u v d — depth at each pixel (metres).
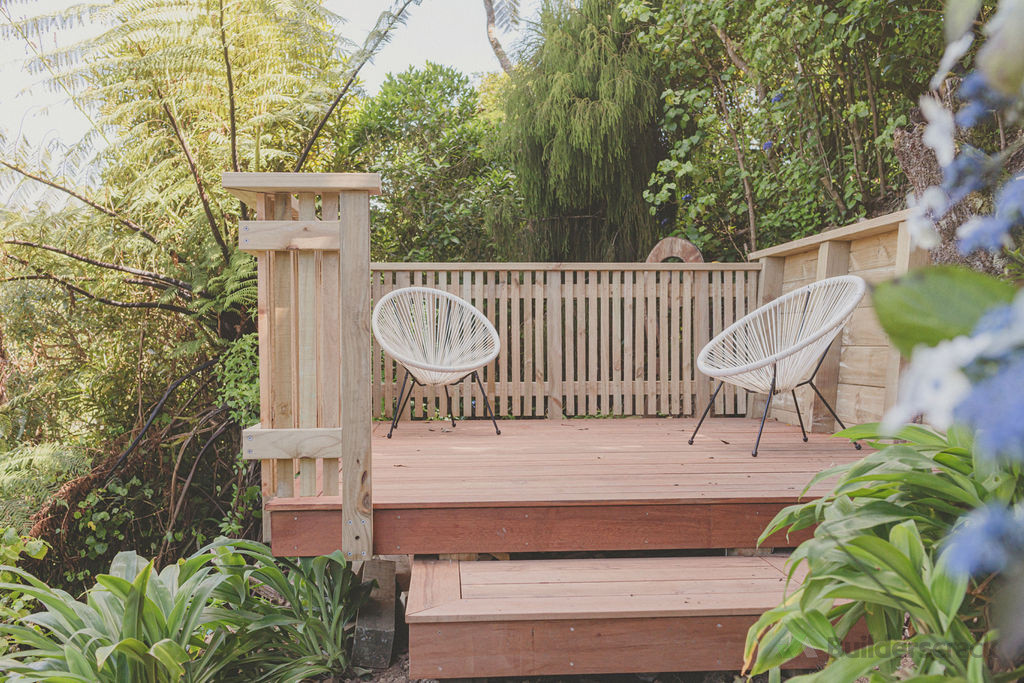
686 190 5.81
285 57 4.47
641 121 5.33
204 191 4.42
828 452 3.23
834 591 1.20
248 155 4.59
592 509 2.31
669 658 1.86
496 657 1.84
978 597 1.25
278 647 2.38
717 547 2.33
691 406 4.69
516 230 5.64
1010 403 0.39
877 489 1.49
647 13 4.92
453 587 2.03
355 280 2.18
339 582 2.50
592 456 3.16
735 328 3.62
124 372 4.95
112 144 4.27
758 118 5.09
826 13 4.38
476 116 6.93
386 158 6.20
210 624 2.24
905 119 4.23
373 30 4.25
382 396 4.55
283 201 2.31
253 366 4.29
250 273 4.16
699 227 5.79
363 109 6.41
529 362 4.59
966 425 0.43
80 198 4.50
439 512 2.28
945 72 0.48
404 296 4.28
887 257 3.36
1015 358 0.41
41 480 3.94
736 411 4.68
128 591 1.95
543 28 5.54
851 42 4.14
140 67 3.90
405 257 6.10
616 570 2.20
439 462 3.01
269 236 2.21
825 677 1.16
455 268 4.48
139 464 4.58
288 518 2.25
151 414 4.58
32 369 4.64
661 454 3.20
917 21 3.87
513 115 5.55
